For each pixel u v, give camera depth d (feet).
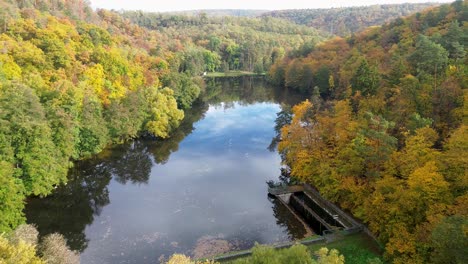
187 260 90.17
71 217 180.86
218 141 306.14
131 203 195.42
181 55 563.48
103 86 271.08
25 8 331.57
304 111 229.45
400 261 116.26
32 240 113.60
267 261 93.61
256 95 521.24
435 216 112.06
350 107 209.46
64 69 257.75
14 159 166.71
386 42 402.72
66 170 197.47
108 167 242.58
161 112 300.81
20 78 217.97
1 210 144.25
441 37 279.28
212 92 542.16
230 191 211.61
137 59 377.71
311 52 572.92
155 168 245.24
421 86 197.06
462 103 178.09
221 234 166.09
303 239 152.97
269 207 193.36
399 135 176.24
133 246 155.84
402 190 127.44
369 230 149.28
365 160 157.48
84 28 353.92
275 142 304.09
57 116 194.29
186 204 194.90
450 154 133.28
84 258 146.61
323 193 176.45
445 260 100.12
